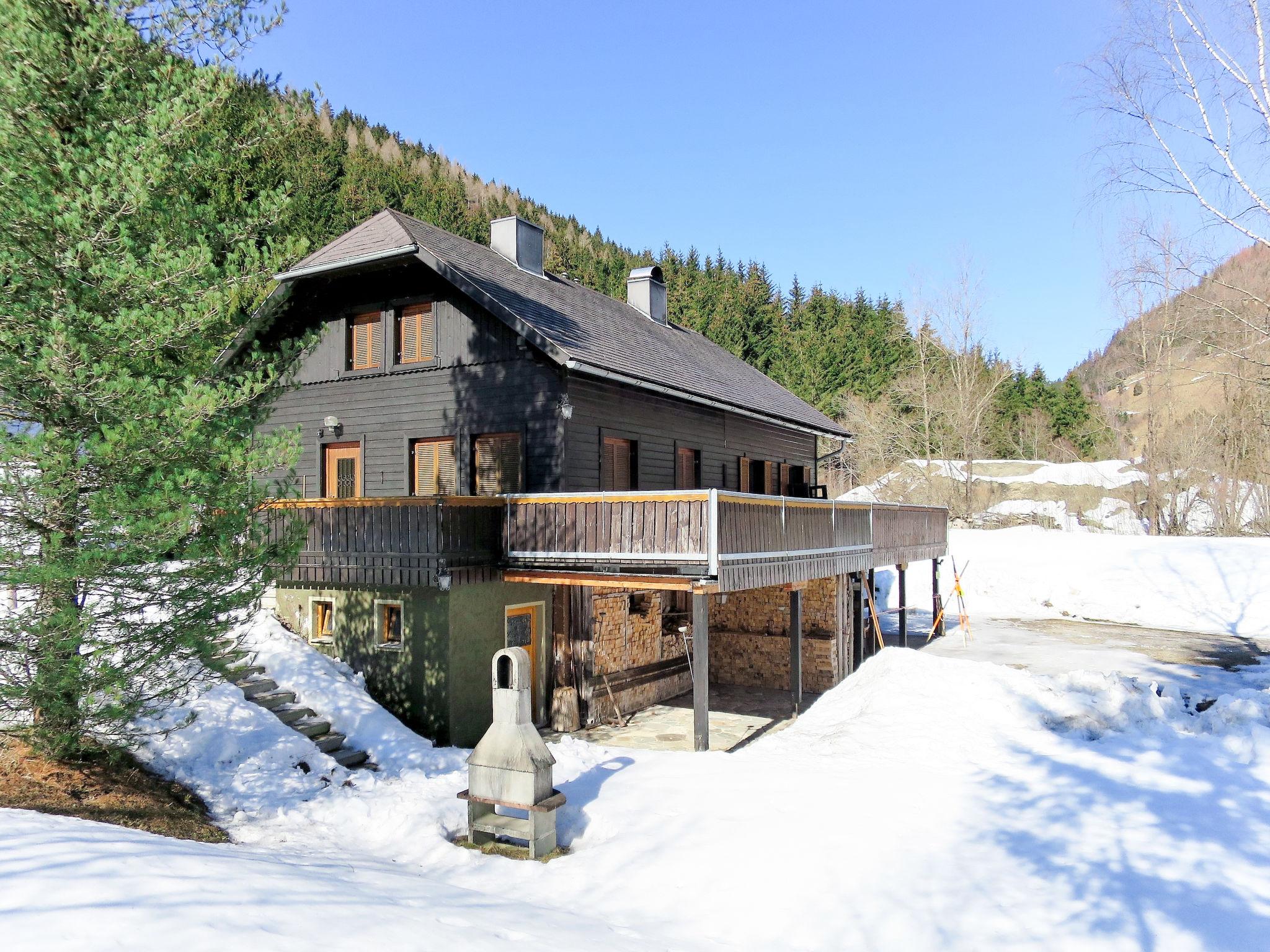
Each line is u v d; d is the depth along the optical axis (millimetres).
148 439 6301
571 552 10922
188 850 5359
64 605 6391
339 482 14992
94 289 6469
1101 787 7746
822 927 5355
